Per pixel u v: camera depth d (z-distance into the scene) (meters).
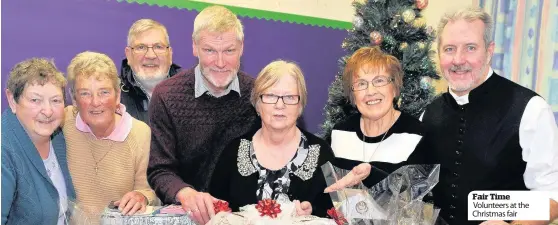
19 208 1.77
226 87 2.13
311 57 2.68
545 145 1.82
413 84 2.17
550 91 2.74
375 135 2.02
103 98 2.08
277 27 2.59
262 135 1.99
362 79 1.98
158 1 2.32
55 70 1.91
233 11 2.47
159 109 2.16
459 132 1.95
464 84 1.91
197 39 2.10
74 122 2.08
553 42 2.73
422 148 1.99
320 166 1.92
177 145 2.16
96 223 1.80
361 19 2.24
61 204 1.81
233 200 1.92
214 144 2.17
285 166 1.92
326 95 2.71
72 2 2.18
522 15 2.71
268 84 1.90
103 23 2.23
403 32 2.19
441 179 1.99
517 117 1.85
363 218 1.63
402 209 1.66
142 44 2.26
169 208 1.93
